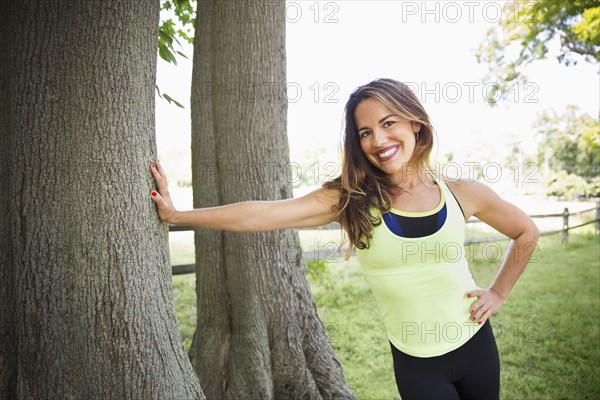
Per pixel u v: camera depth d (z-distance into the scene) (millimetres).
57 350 1539
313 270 5699
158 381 1669
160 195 1735
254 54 2869
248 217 1765
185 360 1838
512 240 1958
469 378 1797
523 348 4305
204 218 1766
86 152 1521
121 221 1573
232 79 2873
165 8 3711
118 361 1584
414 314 1748
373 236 1731
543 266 7531
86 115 1519
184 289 6543
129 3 1584
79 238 1528
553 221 12297
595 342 4387
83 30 1505
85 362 1557
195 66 3016
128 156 1596
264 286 2900
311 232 9766
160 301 1710
